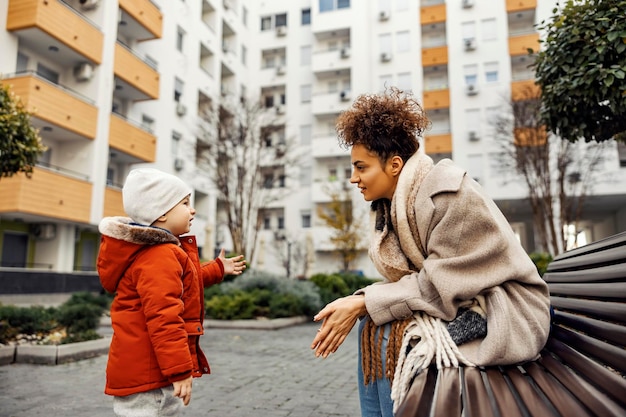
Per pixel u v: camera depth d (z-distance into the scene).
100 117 20.72
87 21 20.11
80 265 22.59
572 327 2.05
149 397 2.16
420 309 1.62
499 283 1.60
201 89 31.25
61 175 18.34
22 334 7.74
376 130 1.89
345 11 38.00
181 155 28.53
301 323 14.05
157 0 26.69
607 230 35.34
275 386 5.22
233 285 15.23
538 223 21.08
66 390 4.86
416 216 1.76
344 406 4.34
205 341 9.46
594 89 4.14
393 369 1.65
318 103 37.53
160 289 2.17
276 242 35.69
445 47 34.41
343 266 30.75
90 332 7.81
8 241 19.19
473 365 1.48
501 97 28.16
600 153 22.84
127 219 2.48
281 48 41.00
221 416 4.00
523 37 32.88
